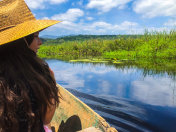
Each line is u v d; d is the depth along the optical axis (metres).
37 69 0.84
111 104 2.85
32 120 0.75
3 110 0.70
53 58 10.73
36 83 0.78
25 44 0.81
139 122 2.21
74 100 2.15
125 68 5.99
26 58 0.81
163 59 8.02
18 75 0.76
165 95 3.19
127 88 3.68
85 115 1.91
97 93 3.43
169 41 9.88
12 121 0.71
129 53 9.99
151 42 10.16
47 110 0.89
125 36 12.05
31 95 0.77
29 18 0.86
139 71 5.38
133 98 3.09
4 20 0.80
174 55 8.54
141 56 9.39
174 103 2.80
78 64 7.49
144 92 3.38
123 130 2.06
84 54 12.81
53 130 2.17
